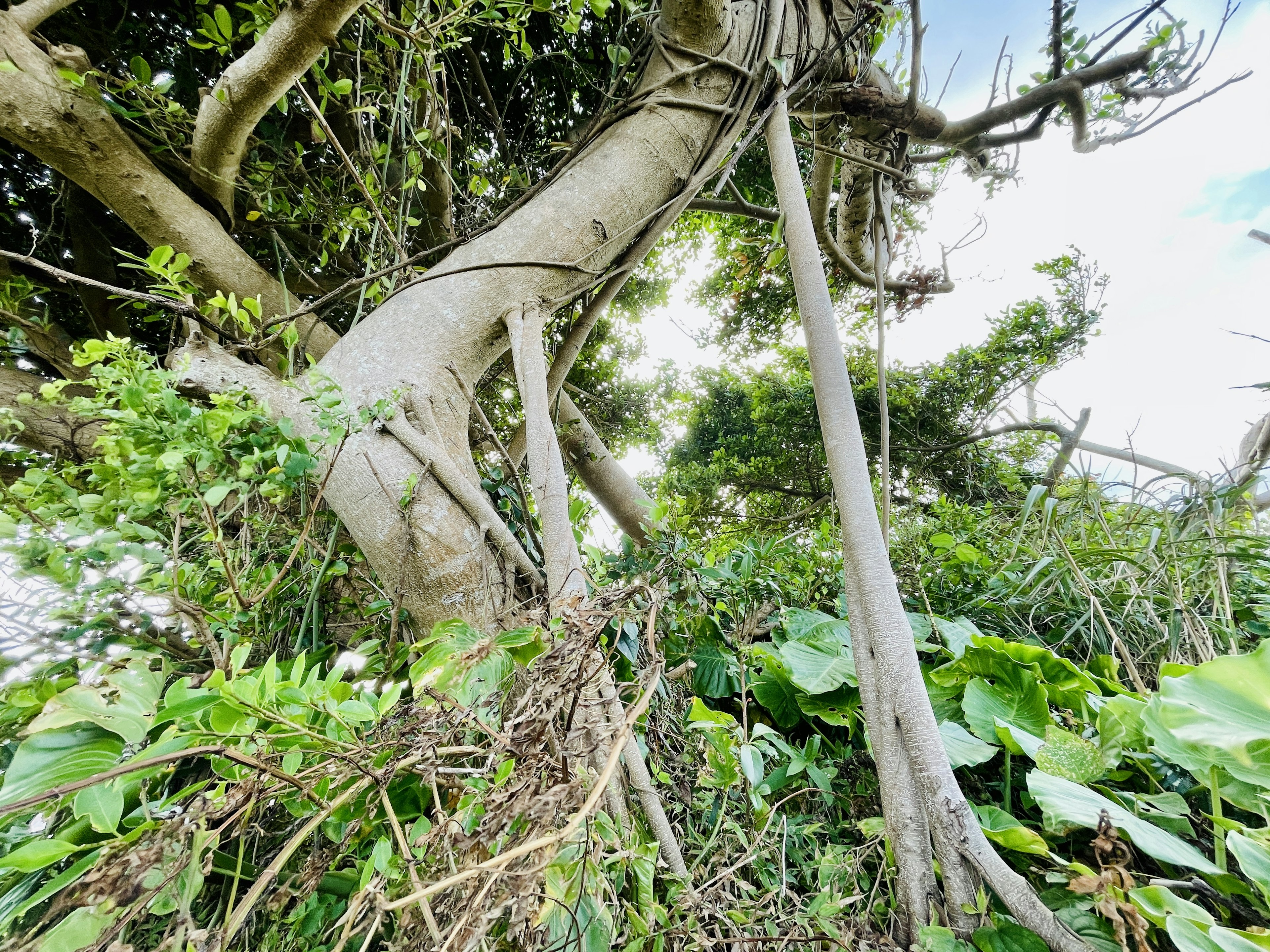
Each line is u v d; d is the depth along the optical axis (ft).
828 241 10.96
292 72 4.46
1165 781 3.18
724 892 2.60
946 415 18.13
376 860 1.95
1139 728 2.96
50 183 6.78
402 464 3.88
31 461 4.44
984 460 17.70
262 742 2.02
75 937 1.52
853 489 3.77
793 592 6.59
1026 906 2.46
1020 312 18.12
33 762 1.98
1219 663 2.54
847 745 4.53
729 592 5.78
